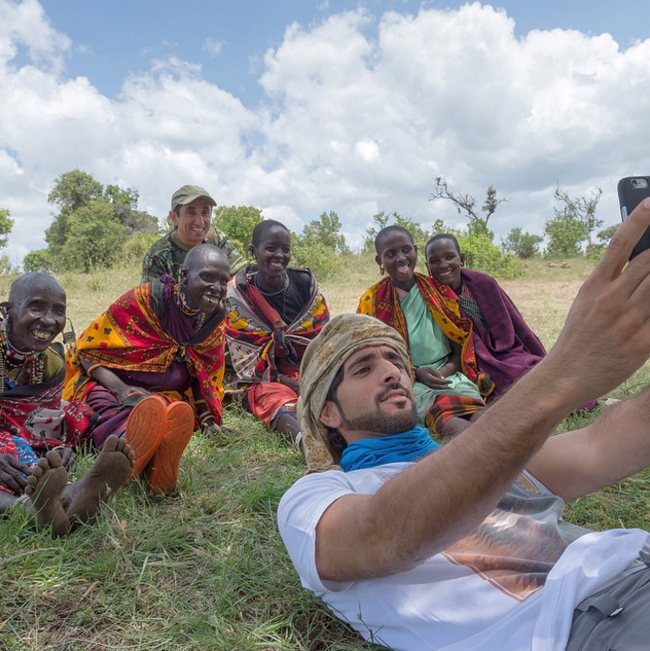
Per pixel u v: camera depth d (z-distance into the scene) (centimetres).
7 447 141
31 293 147
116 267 975
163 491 145
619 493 149
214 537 127
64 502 123
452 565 78
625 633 65
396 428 94
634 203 62
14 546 116
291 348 238
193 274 188
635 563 75
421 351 230
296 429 193
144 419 136
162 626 98
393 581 79
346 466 95
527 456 59
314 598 100
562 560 74
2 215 1755
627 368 52
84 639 95
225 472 167
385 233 235
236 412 223
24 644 93
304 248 986
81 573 111
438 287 234
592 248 1744
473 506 62
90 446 170
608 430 88
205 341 196
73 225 1471
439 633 76
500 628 72
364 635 85
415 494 65
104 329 189
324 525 78
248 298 239
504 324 233
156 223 2467
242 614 100
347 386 96
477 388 221
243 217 987
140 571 111
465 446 61
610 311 51
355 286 875
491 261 1122
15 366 153
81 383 187
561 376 55
